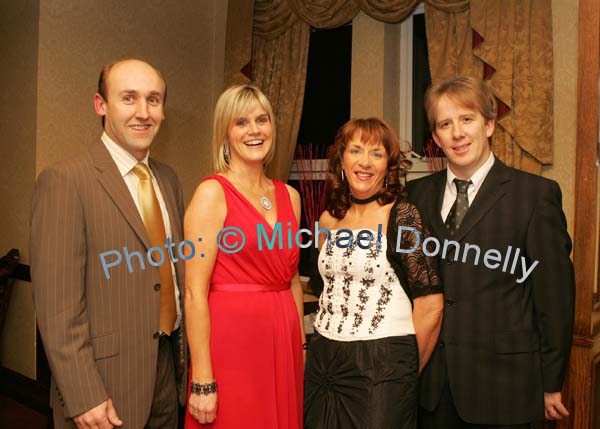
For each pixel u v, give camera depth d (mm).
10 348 3596
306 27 3680
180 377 1847
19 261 3453
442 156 3277
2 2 3408
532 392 1700
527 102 2867
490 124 1799
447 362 1747
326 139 3820
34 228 1608
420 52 3596
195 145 4156
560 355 1688
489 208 1742
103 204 1669
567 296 1685
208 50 4207
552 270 1682
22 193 3389
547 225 1692
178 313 1831
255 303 1772
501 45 2930
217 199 1739
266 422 1773
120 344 1661
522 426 1695
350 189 1882
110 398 1644
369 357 1702
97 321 1647
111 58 3578
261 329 1772
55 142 3330
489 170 1794
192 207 1735
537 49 2854
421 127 3607
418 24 3592
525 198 1722
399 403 1677
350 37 3727
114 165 1739
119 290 1665
